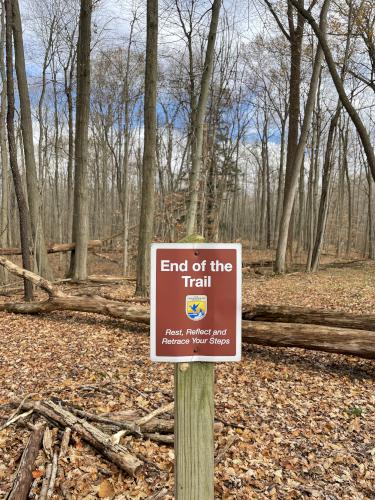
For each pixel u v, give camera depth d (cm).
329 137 1633
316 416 439
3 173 1431
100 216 2873
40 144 2069
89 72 1198
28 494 304
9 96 855
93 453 351
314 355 614
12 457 347
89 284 1242
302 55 1611
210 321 181
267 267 1855
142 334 699
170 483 323
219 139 1596
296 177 1475
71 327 740
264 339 592
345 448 386
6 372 525
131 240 1988
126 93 1666
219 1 858
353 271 1731
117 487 317
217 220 1188
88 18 1159
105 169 3053
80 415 401
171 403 426
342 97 866
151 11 895
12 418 396
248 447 379
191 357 181
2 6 1381
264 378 530
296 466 358
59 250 1278
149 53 907
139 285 979
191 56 1287
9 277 1634
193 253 179
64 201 4022
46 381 495
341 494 327
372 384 519
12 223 2600
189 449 190
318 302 957
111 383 489
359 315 592
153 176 959
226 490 323
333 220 3903
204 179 1056
